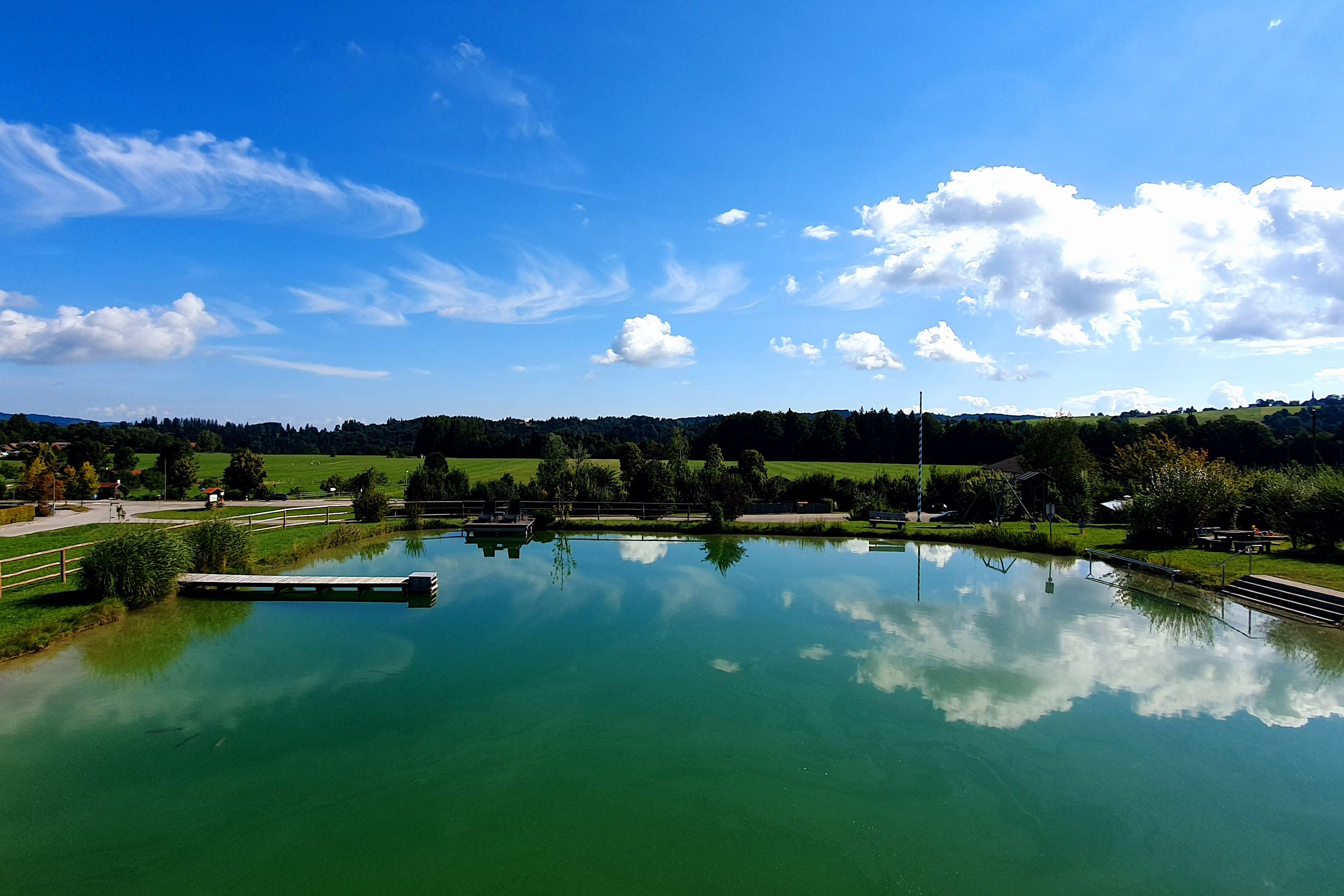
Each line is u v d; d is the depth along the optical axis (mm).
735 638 13430
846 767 8500
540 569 20172
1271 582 16203
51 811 7320
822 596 16875
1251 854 6852
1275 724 9695
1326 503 19328
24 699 10141
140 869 6430
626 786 8000
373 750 8789
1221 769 8484
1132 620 14883
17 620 12828
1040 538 23953
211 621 14344
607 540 26297
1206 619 14930
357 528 25156
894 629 14055
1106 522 32844
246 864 6516
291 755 8609
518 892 6168
